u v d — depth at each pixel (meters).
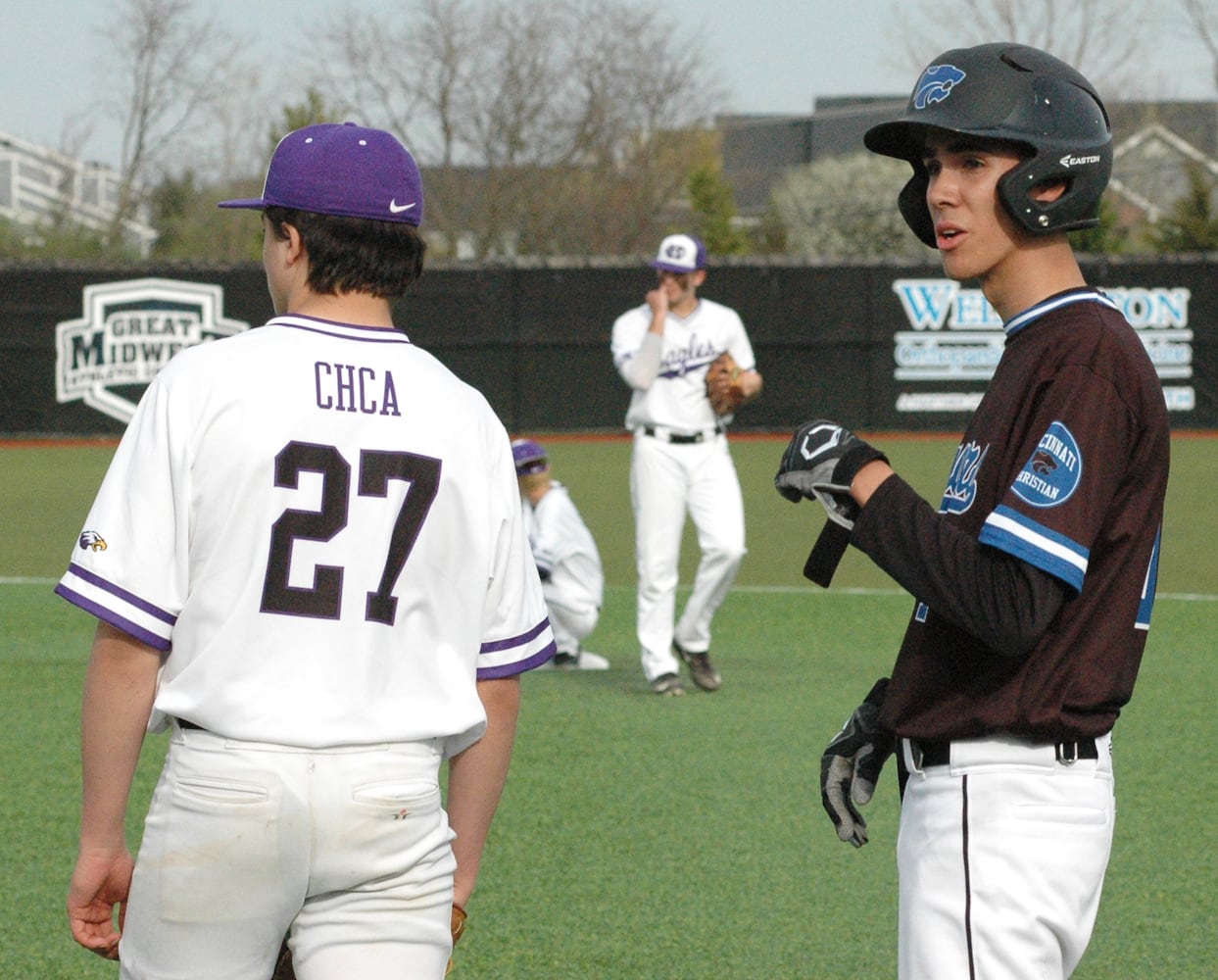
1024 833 8.53
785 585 42.62
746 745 24.25
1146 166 186.25
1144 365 8.64
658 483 28.08
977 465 8.79
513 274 89.75
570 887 17.47
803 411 91.31
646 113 161.25
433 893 8.48
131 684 8.17
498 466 8.90
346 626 8.21
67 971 14.91
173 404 8.14
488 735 9.09
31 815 19.95
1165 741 24.41
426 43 152.50
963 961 8.55
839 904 17.02
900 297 90.69
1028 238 8.97
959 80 8.91
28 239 147.25
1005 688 8.54
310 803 8.02
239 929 8.15
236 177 157.00
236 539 8.09
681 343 28.05
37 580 42.44
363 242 8.56
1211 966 15.20
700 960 15.30
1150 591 8.84
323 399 8.30
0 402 88.94
